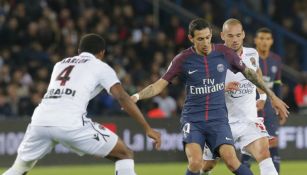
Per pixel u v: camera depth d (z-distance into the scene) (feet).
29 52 192.85
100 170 144.56
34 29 195.93
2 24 195.21
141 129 160.56
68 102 79.10
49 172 140.77
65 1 207.21
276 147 111.04
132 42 203.51
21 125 154.71
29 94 182.29
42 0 204.03
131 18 209.77
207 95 86.38
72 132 78.43
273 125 108.58
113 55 197.36
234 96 92.58
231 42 91.71
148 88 86.89
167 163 161.17
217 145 85.40
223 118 86.48
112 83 79.77
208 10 219.82
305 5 233.76
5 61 190.70
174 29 210.59
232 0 234.99
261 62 112.47
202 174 96.27
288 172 137.39
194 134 85.76
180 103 188.96
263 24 222.28
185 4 225.97
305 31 229.45
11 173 81.71
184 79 87.76
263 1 235.40
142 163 160.15
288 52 223.51
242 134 92.22
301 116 165.89
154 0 214.48
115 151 80.23
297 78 212.43
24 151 81.00
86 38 83.46
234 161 84.38
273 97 87.66
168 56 201.16
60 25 200.44
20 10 197.57
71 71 80.69
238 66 87.40
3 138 153.28
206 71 86.33
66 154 156.56
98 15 203.82
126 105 79.05
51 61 191.11
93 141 79.25
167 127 162.09
